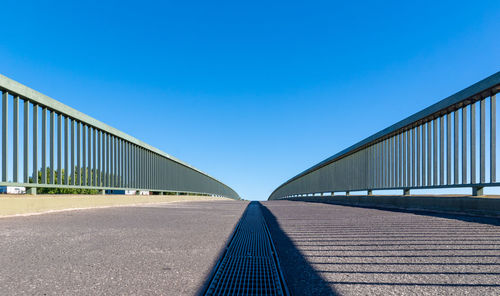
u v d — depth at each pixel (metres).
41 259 2.79
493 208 5.86
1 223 4.80
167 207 10.50
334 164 16.78
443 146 7.59
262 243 3.93
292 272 2.62
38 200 6.15
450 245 3.58
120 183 10.12
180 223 5.65
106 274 2.42
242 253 3.37
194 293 2.08
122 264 2.71
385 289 2.19
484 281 2.34
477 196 6.56
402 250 3.36
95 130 8.60
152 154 13.25
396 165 9.80
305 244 3.77
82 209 7.63
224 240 3.96
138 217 6.41
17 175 5.77
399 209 9.04
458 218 6.08
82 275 2.38
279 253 3.31
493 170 6.04
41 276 2.34
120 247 3.37
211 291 2.21
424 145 8.32
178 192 17.48
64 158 7.20
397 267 2.72
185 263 2.81
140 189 11.82
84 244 3.45
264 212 9.21
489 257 3.03
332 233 4.55
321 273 2.58
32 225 4.66
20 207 5.69
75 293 2.02
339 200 15.59
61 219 5.48
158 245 3.54
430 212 7.59
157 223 5.52
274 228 5.17
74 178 7.49
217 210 9.73
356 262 2.91
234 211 9.52
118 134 9.72
